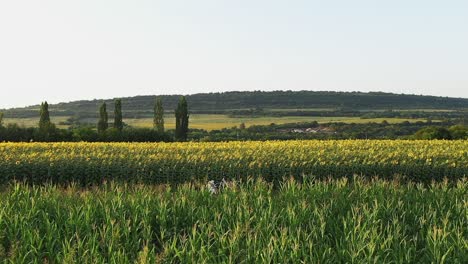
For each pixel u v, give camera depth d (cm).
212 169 2872
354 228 1198
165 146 4162
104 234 1183
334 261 1105
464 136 7000
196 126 14338
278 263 1051
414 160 3064
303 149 3747
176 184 2848
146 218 1364
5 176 2803
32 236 1212
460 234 1170
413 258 1127
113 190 1745
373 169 2928
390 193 1705
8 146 4094
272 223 1281
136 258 1167
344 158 3064
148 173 2867
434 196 1662
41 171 2845
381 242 1157
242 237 1208
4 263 1073
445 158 3117
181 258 1076
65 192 1923
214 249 1188
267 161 2947
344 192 1655
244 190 1717
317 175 2902
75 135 6819
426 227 1317
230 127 13962
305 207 1415
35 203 1512
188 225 1409
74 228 1332
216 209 1462
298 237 1134
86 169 2834
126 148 3931
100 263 1043
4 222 1348
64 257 1070
